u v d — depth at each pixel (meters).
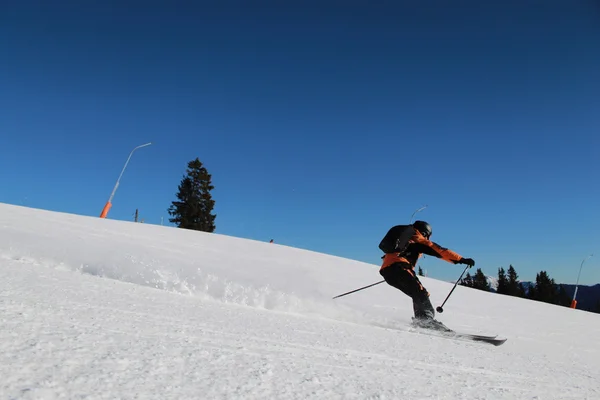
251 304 4.21
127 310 2.28
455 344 3.59
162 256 5.86
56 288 2.62
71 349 1.34
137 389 1.11
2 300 1.94
